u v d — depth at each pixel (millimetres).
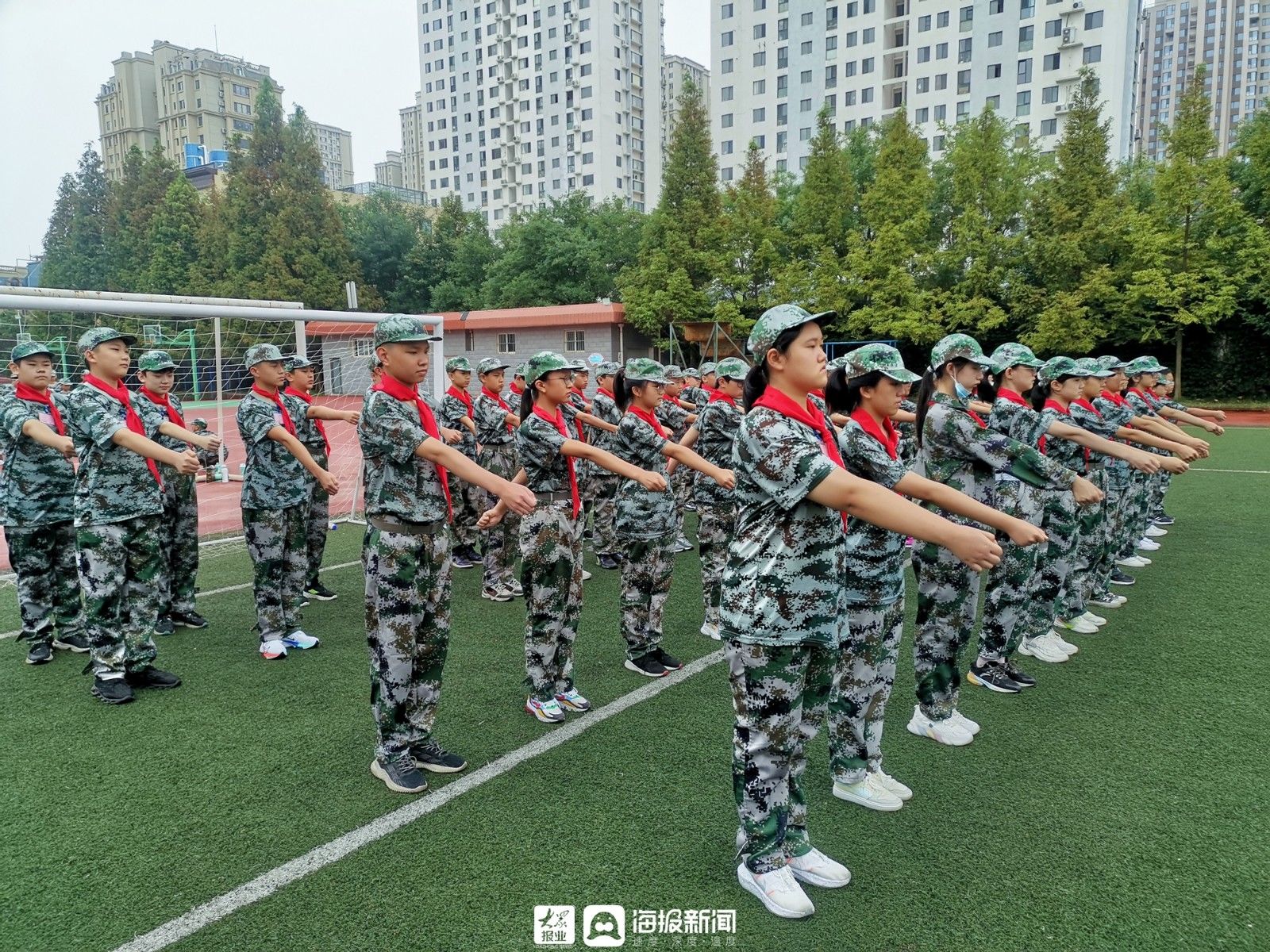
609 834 2930
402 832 2949
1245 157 24156
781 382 2406
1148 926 2404
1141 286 20094
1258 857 2754
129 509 4227
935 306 22938
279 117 36844
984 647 4328
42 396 4914
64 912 2500
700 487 5133
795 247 25953
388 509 3203
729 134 49594
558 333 29516
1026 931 2389
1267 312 21016
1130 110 40438
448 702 4184
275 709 4105
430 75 72625
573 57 63031
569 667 4051
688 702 4160
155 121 93125
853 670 3059
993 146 23250
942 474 3846
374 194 46031
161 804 3164
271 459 4809
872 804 3107
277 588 4887
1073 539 4699
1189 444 5023
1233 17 97438
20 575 4863
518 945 2332
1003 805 3117
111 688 4195
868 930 2404
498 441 7305
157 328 13617
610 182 64438
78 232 46844
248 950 2320
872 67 44438
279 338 14289
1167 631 5199
